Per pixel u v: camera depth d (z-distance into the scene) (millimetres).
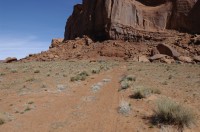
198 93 17109
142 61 60312
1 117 13984
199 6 83625
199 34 82375
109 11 85500
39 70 40594
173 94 17047
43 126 12695
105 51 74438
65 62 61062
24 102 18453
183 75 29281
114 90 20469
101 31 87812
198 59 57594
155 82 22969
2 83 28844
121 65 50344
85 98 18375
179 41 75625
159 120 11562
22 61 76000
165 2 88875
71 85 25406
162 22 86125
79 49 81625
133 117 12664
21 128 12656
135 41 82438
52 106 16750
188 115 11180
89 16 92312
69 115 14219
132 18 86625
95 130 11539
